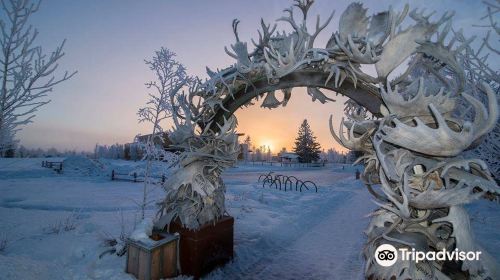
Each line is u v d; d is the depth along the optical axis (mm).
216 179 4574
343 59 3592
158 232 4211
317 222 7996
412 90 3213
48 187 14430
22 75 4273
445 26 2895
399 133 2719
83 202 9977
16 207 9070
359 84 3561
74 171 23953
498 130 6020
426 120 2914
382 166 2699
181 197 4336
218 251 4473
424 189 2826
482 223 6645
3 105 4211
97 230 5875
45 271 3719
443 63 3295
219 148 4301
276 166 54344
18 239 5352
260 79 4188
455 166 2676
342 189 15609
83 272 3852
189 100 4371
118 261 4238
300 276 4391
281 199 10875
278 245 5848
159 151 5730
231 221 4828
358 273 4508
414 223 2801
